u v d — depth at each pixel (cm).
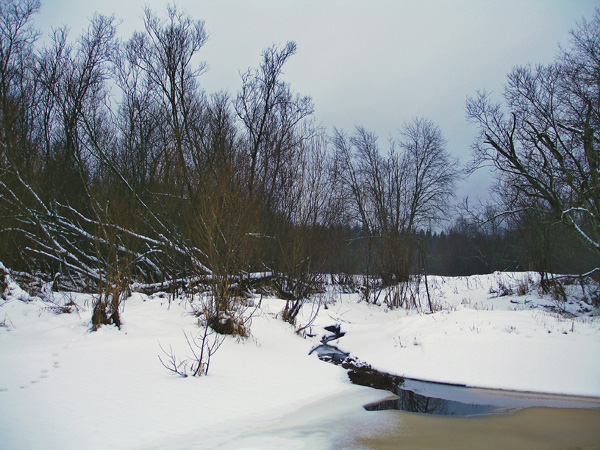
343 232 1994
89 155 1859
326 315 1438
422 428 589
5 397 525
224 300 988
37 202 1367
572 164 1628
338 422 600
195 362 754
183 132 1742
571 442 547
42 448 423
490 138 1695
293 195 1415
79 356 693
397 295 1823
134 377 646
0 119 1310
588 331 946
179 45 1930
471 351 927
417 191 3228
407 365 942
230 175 1116
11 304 930
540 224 1889
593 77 1527
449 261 4247
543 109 1638
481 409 685
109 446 446
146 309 1071
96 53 1912
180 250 1334
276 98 2122
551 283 1886
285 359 929
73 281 1395
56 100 1809
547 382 782
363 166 3047
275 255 1520
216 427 530
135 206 1444
